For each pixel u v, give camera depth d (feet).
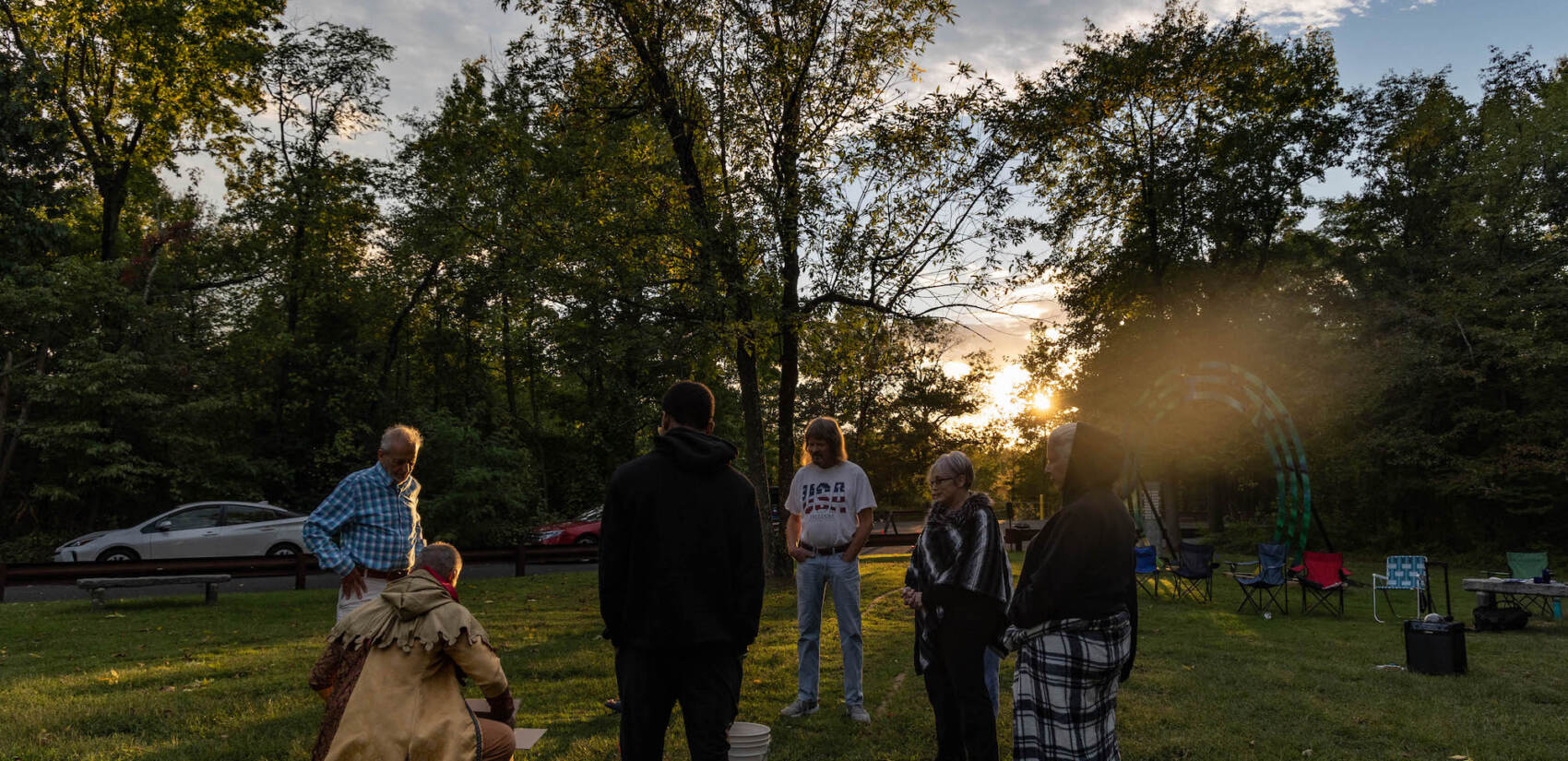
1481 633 36.47
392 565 16.61
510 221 49.65
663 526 10.30
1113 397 91.71
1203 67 79.36
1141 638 31.99
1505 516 80.84
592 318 49.90
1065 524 10.53
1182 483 111.65
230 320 89.61
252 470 79.77
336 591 48.60
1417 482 82.84
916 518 148.97
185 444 73.67
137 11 74.84
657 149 51.57
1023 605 10.59
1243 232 85.46
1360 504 88.53
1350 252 100.68
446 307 91.40
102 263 72.69
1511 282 78.89
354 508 16.38
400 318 92.07
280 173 87.56
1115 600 10.48
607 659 25.46
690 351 49.03
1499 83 89.04
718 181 49.39
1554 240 79.71
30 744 16.16
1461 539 82.53
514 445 88.94
